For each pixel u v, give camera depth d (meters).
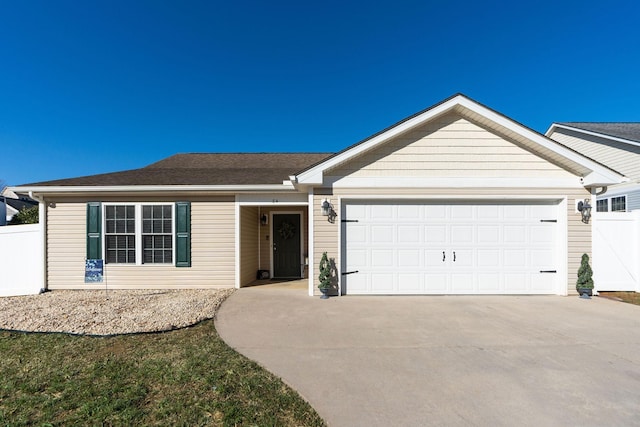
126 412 2.94
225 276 8.96
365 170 8.02
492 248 8.06
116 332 5.20
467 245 8.05
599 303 7.11
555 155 7.81
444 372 3.75
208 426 2.76
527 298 7.60
